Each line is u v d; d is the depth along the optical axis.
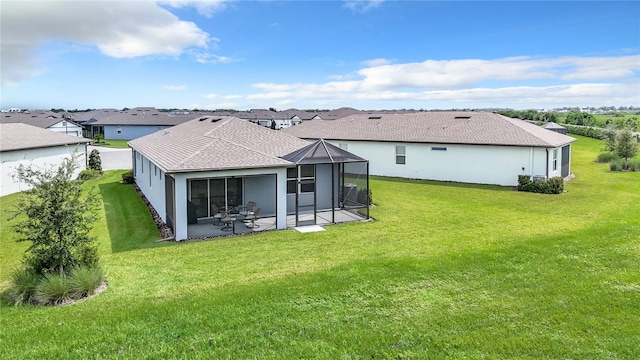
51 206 9.28
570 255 10.76
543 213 17.14
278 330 6.91
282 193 15.73
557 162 25.50
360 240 13.55
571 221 15.30
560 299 7.88
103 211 19.11
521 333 6.57
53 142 29.14
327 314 7.50
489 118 28.36
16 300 8.62
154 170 19.20
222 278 9.87
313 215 17.92
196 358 6.07
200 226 16.28
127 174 27.69
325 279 9.38
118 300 8.56
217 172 14.59
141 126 68.62
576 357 5.83
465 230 14.49
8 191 24.33
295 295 8.42
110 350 6.38
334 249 12.45
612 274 9.21
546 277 9.15
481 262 10.35
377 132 31.31
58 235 9.35
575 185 24.28
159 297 8.65
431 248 12.05
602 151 40.47
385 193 23.17
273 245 13.20
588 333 6.51
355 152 31.72
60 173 9.60
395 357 5.97
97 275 9.37
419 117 32.19
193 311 7.73
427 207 19.19
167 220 15.97
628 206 17.78
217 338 6.65
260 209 17.58
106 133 68.31
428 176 28.09
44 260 9.27
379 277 9.41
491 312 7.40
